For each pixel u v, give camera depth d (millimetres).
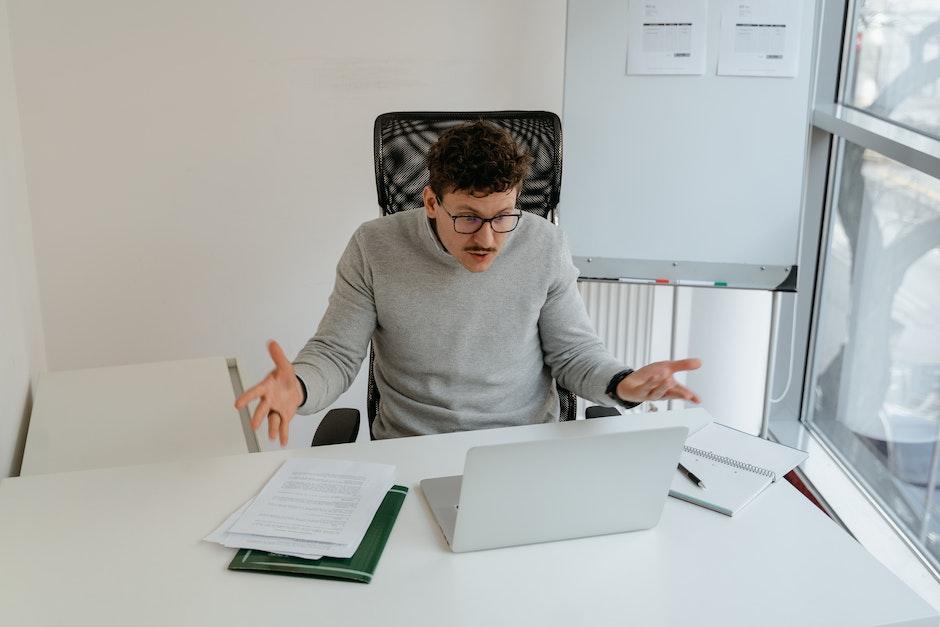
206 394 1970
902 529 2367
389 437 1872
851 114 2607
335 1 2613
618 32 2498
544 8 2717
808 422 3064
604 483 1250
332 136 2723
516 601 1142
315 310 2873
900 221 2396
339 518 1306
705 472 1466
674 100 2521
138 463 1645
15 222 2227
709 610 1132
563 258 1824
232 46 2586
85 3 2455
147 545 1254
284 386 1461
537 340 1862
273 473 1459
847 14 2695
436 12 2674
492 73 2754
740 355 3051
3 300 1861
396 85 2713
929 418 2230
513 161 1502
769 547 1276
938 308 2184
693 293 2977
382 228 1798
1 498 1375
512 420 1844
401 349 1811
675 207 2584
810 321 3000
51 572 1190
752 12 2469
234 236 2744
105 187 2609
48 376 2078
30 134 2506
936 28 2180
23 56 2447
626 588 1174
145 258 2695
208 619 1096
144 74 2549
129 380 2055
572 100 2541
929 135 2221
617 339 2945
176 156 2635
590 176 2584
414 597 1146
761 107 2512
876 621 1115
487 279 1771
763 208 2566
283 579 1180
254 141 2676
